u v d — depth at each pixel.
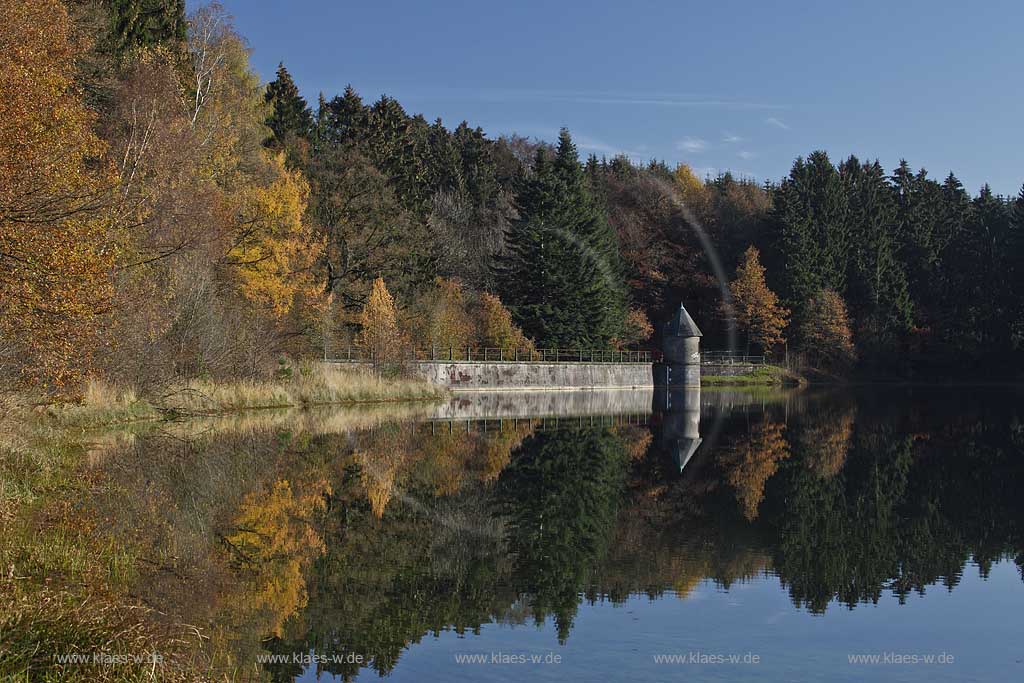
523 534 13.84
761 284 78.69
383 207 52.53
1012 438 29.66
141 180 27.98
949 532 14.33
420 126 95.31
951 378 84.69
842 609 10.21
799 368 80.12
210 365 32.09
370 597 10.16
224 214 33.09
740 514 15.78
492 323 56.94
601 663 8.34
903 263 88.69
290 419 29.84
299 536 12.89
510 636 9.02
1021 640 9.14
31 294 13.83
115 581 9.66
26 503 13.15
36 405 19.62
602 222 67.50
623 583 11.19
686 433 31.58
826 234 85.62
